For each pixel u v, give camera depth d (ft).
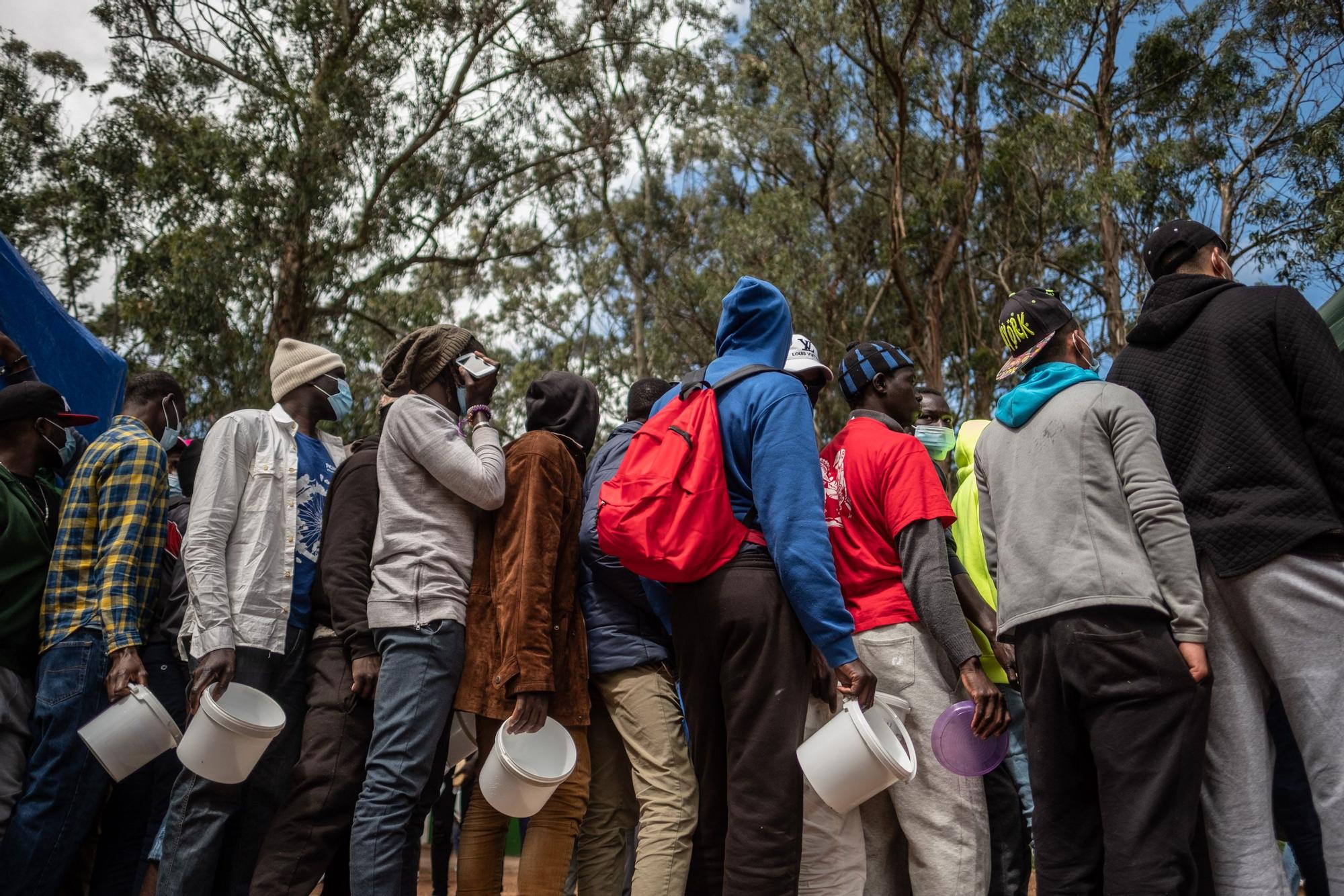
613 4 69.72
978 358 70.08
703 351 81.05
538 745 9.75
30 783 10.18
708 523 8.59
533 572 9.72
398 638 9.85
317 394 11.85
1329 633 8.03
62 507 10.94
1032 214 71.87
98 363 16.87
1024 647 8.88
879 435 10.66
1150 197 66.23
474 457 10.25
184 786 9.93
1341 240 54.08
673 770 9.92
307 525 11.09
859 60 71.56
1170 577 8.25
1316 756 8.05
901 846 10.53
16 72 60.80
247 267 54.54
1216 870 8.46
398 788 9.49
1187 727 8.04
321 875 9.99
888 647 10.19
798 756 8.46
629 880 15.15
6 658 10.37
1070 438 8.88
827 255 72.18
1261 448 8.38
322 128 56.59
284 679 10.46
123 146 58.23
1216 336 8.79
